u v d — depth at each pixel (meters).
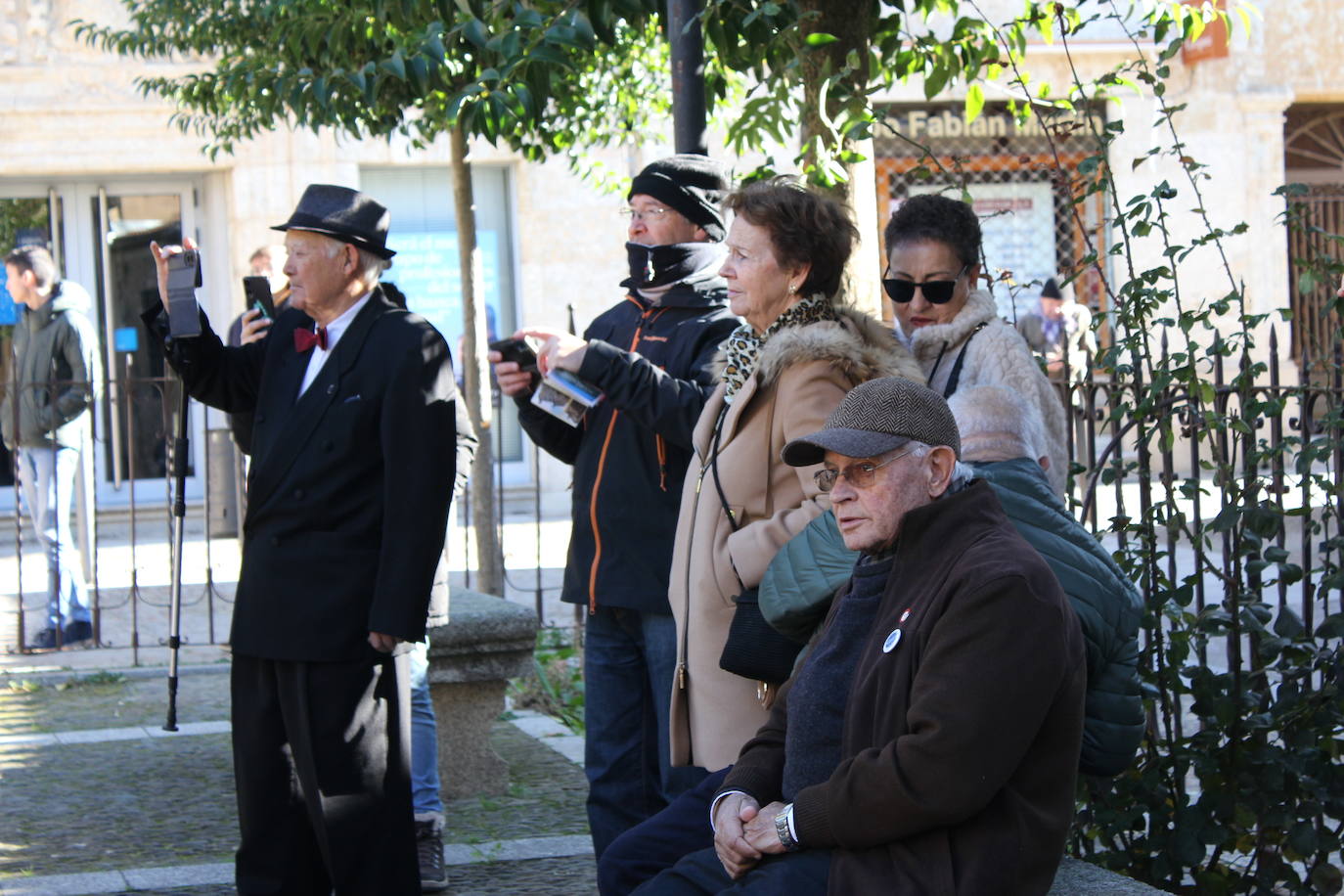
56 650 8.20
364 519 3.83
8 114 13.15
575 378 3.73
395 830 3.86
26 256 8.29
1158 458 10.91
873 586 2.87
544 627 8.30
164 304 4.16
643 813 4.10
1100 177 4.26
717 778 3.29
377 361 3.82
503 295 14.33
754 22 4.71
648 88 7.81
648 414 3.67
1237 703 3.91
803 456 2.88
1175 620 4.00
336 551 3.80
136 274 13.88
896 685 2.66
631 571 3.91
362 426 3.81
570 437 4.17
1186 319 4.05
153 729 6.52
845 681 2.86
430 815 4.54
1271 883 3.92
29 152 13.24
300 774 3.82
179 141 13.45
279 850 3.90
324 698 3.78
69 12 13.22
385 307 3.93
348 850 3.80
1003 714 2.52
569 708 7.05
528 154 7.70
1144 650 4.02
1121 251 4.19
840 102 4.84
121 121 13.34
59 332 8.30
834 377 3.32
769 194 3.50
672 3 4.44
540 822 5.20
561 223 14.04
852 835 2.63
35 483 8.27
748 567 3.30
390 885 3.84
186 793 5.53
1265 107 14.69
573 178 13.84
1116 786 3.95
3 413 8.36
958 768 2.52
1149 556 4.12
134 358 13.88
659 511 3.91
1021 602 2.56
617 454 3.96
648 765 4.11
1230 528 4.00
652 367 3.70
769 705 3.37
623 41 7.43
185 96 7.99
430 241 14.12
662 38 7.54
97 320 13.80
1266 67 14.85
